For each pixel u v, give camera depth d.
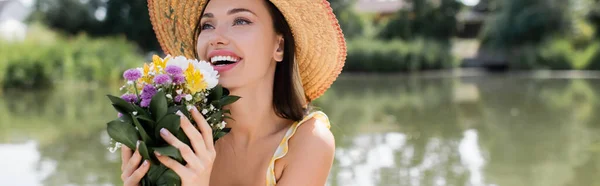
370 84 20.88
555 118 10.91
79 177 6.10
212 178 2.00
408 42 32.88
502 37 33.09
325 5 1.92
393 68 28.94
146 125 1.56
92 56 20.77
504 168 6.59
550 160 7.05
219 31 1.84
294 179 1.83
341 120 10.65
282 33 1.94
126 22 38.91
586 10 34.03
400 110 12.36
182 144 1.54
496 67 32.69
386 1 47.91
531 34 32.62
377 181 5.91
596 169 6.55
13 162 6.85
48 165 6.68
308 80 2.11
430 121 10.51
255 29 1.84
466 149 7.71
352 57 28.67
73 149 7.63
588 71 29.72
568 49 30.81
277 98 1.96
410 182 5.90
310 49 2.02
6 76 17.22
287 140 1.89
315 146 1.86
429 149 7.66
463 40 40.31
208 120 1.68
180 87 1.61
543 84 20.66
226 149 1.98
